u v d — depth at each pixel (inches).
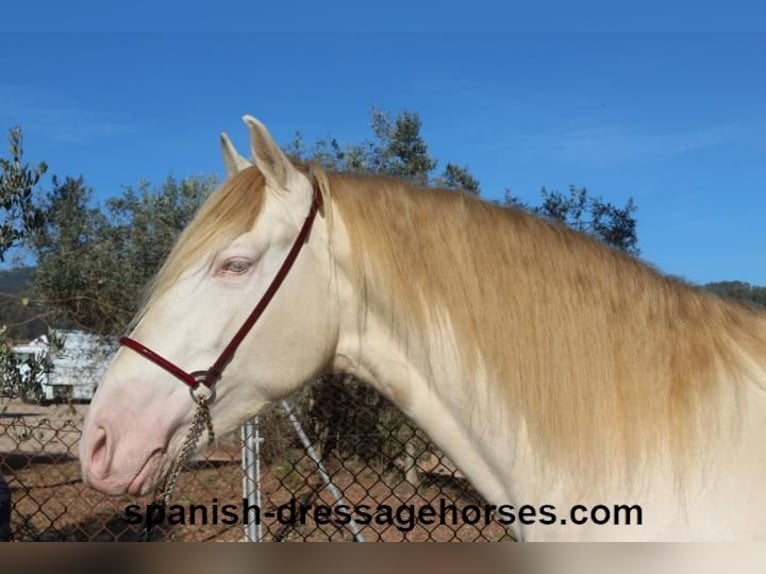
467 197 81.2
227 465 203.2
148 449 72.7
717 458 66.8
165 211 390.9
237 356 75.5
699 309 74.3
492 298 75.4
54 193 327.0
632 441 69.4
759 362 71.1
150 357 74.4
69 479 177.6
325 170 84.1
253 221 76.3
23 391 146.0
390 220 78.9
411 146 368.2
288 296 76.7
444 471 170.9
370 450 164.6
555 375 72.7
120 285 343.3
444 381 76.8
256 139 75.4
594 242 78.5
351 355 80.1
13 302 191.5
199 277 75.6
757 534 63.3
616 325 72.9
